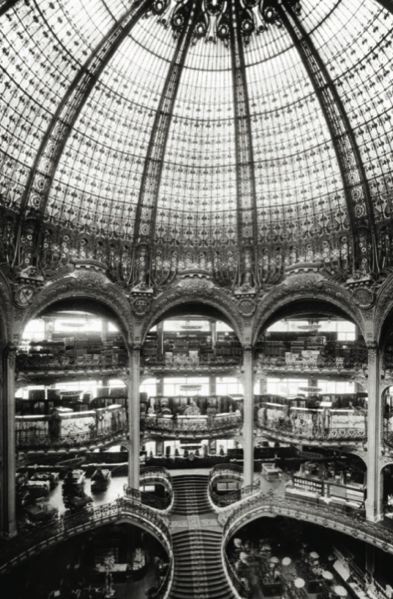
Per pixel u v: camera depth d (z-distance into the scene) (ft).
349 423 81.51
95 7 62.44
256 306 92.43
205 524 81.97
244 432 91.30
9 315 71.61
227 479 96.02
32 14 58.13
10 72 61.67
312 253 88.58
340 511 77.20
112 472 101.81
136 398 87.86
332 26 66.59
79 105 71.15
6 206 70.08
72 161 76.54
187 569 71.51
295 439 84.23
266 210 90.99
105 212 84.53
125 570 83.41
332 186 83.46
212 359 94.73
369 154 75.87
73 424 77.20
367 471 78.95
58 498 87.71
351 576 81.20
